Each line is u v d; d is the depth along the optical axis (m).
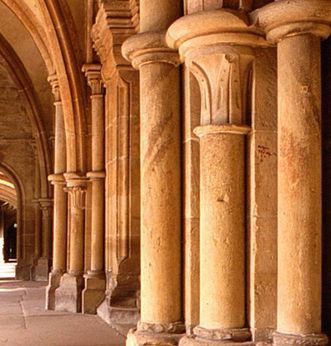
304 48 3.78
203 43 4.09
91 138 10.76
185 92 4.60
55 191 12.09
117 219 8.76
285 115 3.81
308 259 3.74
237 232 4.12
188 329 4.46
